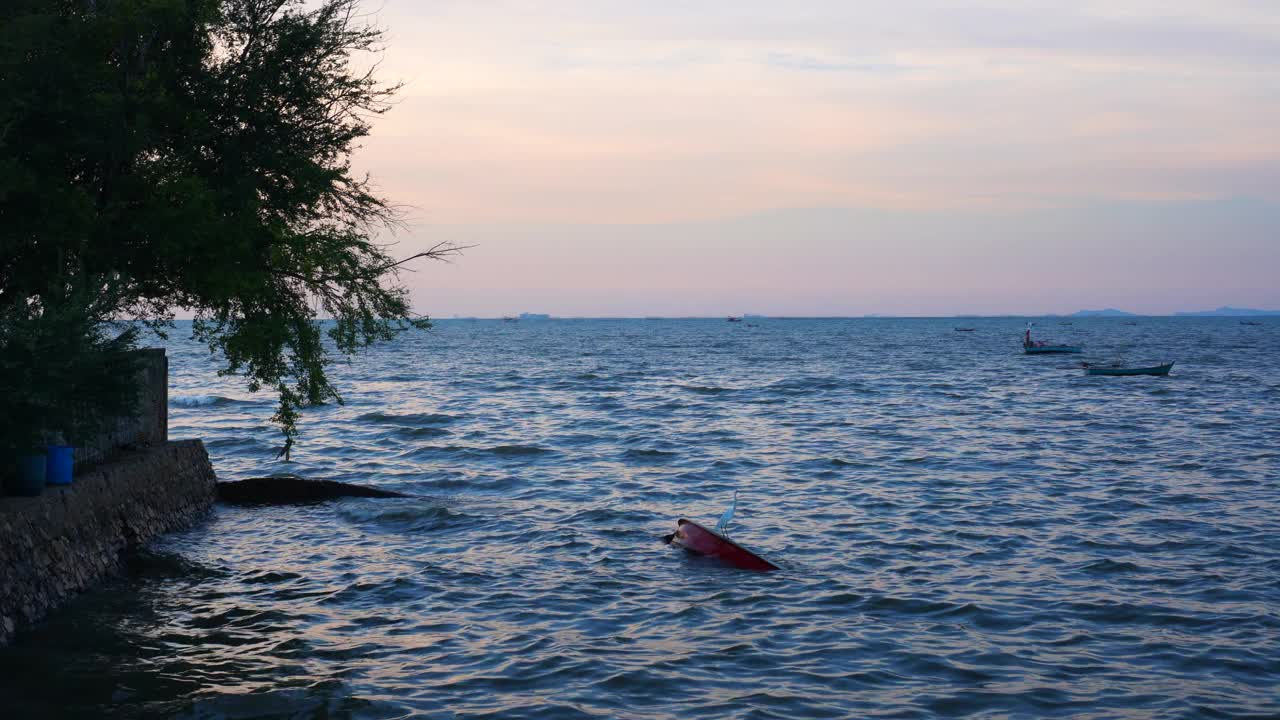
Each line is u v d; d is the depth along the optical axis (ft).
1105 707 33.83
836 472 93.35
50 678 35.55
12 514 41.88
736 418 148.87
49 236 51.70
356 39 64.44
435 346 550.36
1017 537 62.54
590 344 577.02
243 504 74.54
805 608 46.44
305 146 63.00
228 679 36.04
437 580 51.98
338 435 125.59
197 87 60.18
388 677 36.63
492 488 85.71
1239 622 43.70
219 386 218.38
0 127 49.85
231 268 57.82
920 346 518.78
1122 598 47.83
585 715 32.94
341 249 62.64
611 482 88.53
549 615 45.47
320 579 52.06
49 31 52.75
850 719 32.73
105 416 47.50
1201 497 77.30
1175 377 252.21
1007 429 131.44
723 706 33.86
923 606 46.57
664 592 49.55
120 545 53.57
